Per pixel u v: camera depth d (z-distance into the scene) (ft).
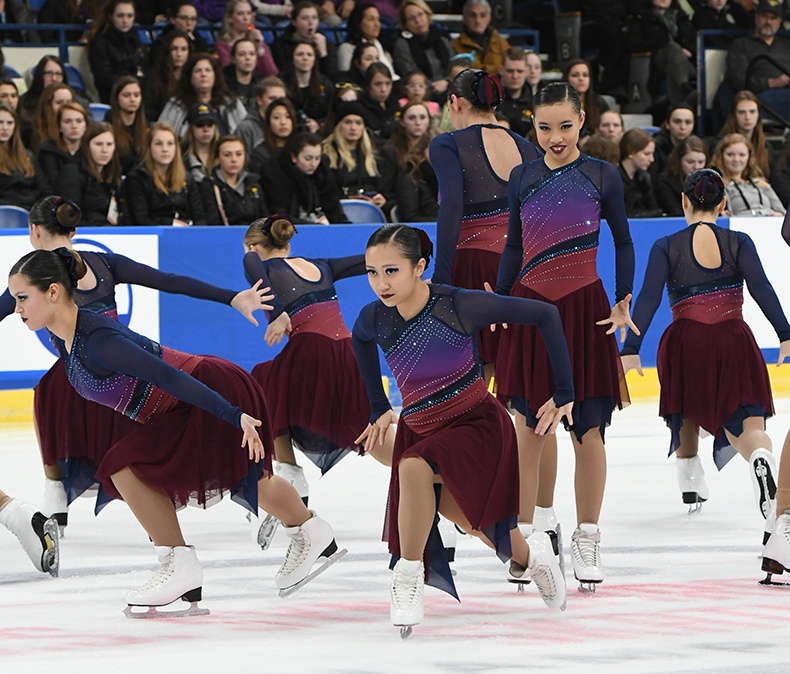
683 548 39.27
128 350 30.12
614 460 55.72
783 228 36.14
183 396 30.01
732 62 96.12
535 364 34.60
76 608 32.40
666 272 42.88
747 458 42.50
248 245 44.19
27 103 81.61
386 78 84.74
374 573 36.40
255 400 32.86
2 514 36.24
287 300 43.42
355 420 43.01
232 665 26.25
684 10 108.58
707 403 43.11
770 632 28.63
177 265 68.03
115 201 71.31
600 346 34.83
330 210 74.02
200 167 73.26
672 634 28.55
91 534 43.42
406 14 94.22
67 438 40.70
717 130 96.99
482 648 27.50
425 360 29.84
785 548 33.04
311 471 55.42
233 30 88.12
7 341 65.77
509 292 35.99
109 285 39.58
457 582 35.01
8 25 90.17
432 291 29.91
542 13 111.34
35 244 39.34
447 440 29.12
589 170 35.09
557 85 34.88
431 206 76.38
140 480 31.17
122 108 76.23
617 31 104.58
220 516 46.42
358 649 27.58
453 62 90.58
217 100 81.20
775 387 73.15
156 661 26.71
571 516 44.68
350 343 43.78
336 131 76.18
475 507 29.09
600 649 27.22
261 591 34.24
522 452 35.01
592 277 35.09
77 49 90.99
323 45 92.32
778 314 41.57
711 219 43.60
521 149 38.99
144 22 94.63
